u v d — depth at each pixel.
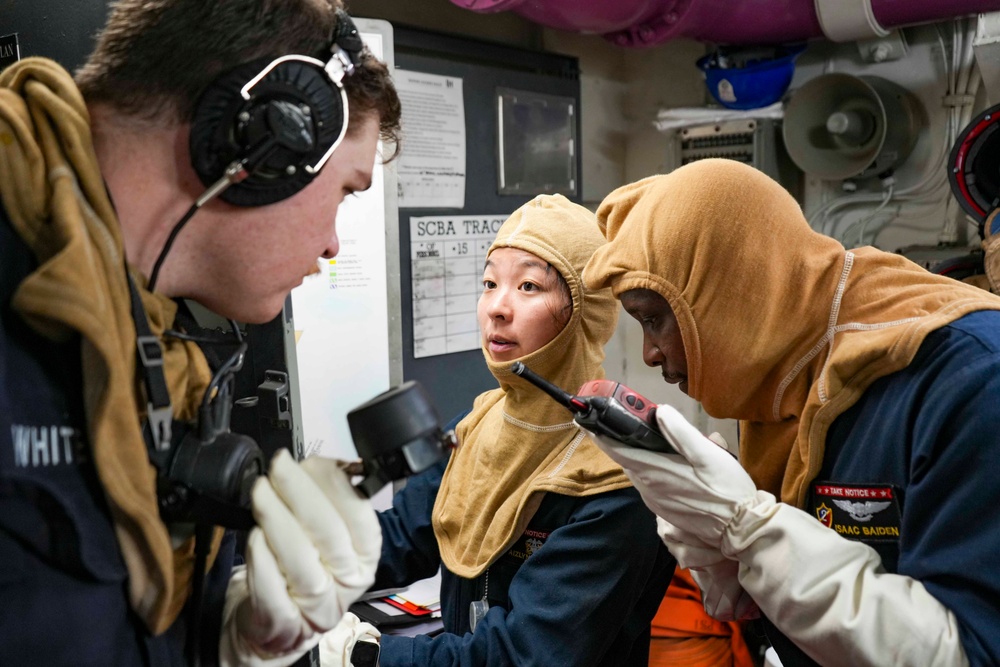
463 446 1.37
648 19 1.97
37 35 0.89
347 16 0.64
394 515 1.45
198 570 0.62
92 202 0.54
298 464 0.66
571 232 1.22
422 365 2.21
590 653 1.08
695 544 0.96
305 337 1.62
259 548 0.61
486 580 1.23
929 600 0.79
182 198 0.59
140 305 0.57
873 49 2.17
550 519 1.18
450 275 2.24
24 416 0.50
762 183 0.95
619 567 1.09
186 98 0.56
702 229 0.94
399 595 1.58
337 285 1.64
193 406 0.66
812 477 0.92
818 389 0.90
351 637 1.01
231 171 0.56
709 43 2.22
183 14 0.56
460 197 2.25
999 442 0.75
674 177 0.99
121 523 0.54
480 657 1.11
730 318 0.94
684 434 0.87
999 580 0.74
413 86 2.09
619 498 1.11
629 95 2.80
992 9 1.85
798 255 0.94
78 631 0.51
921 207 2.18
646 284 0.97
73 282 0.50
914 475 0.82
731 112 2.27
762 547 0.86
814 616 0.82
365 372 1.69
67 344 0.54
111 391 0.51
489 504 1.23
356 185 0.69
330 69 0.60
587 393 0.92
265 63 0.57
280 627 0.62
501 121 2.32
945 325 0.85
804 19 2.01
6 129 0.53
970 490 0.77
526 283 1.20
